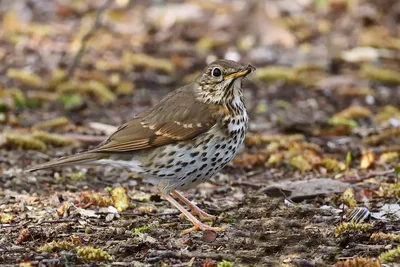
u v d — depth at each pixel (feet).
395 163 46.93
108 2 69.05
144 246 32.99
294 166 46.80
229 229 34.83
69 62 70.33
